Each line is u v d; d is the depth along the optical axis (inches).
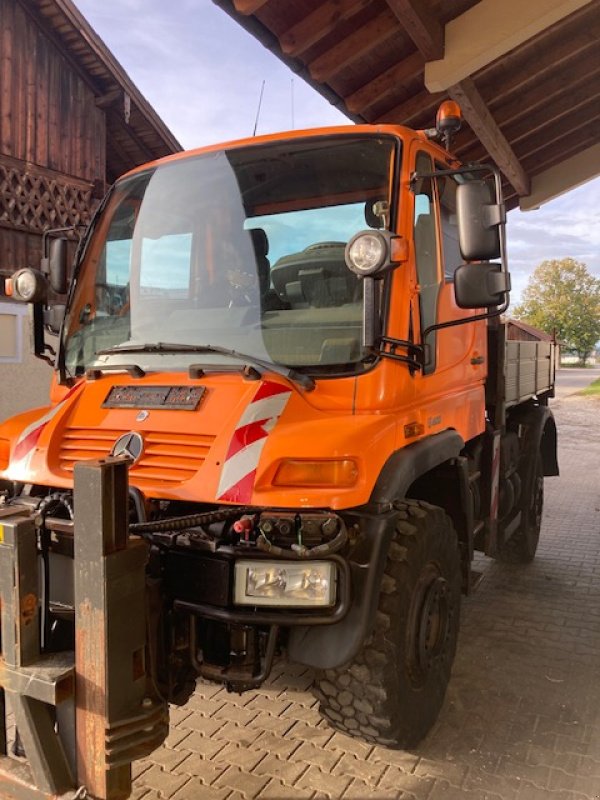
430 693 124.0
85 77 365.4
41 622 99.4
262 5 200.4
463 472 137.9
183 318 132.0
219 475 99.1
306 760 121.6
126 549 87.9
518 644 169.5
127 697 88.4
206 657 105.0
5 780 91.7
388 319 115.2
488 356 186.9
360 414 110.3
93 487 84.7
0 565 89.0
